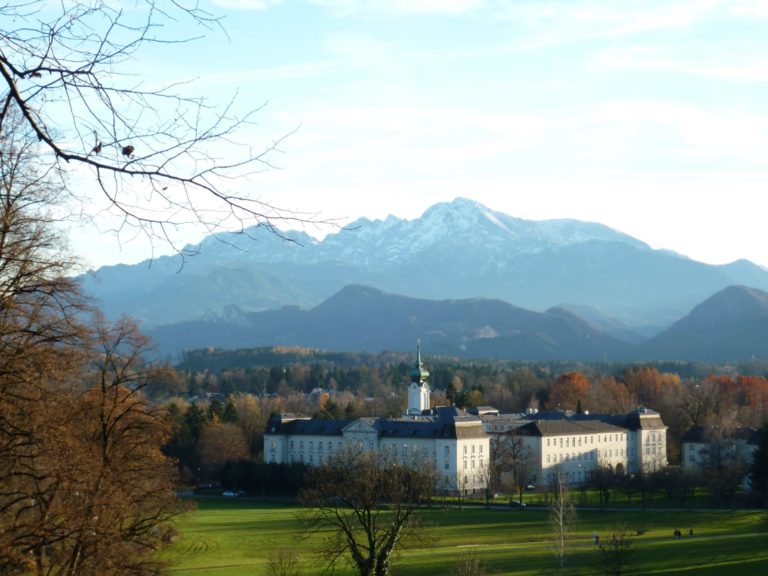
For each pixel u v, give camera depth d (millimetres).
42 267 34125
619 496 198125
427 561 115688
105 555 41406
